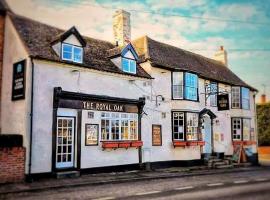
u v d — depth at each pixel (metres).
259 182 13.30
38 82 12.99
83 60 15.18
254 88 26.38
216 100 22.94
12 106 13.43
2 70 14.36
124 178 13.69
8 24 14.41
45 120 13.05
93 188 11.27
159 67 18.66
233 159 21.97
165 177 14.67
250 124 25.30
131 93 16.92
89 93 14.88
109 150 15.48
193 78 20.20
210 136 22.03
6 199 9.08
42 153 12.82
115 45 19.28
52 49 14.29
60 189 10.97
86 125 14.58
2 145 11.86
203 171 17.48
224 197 9.70
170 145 18.86
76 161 14.02
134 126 16.91
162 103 18.69
